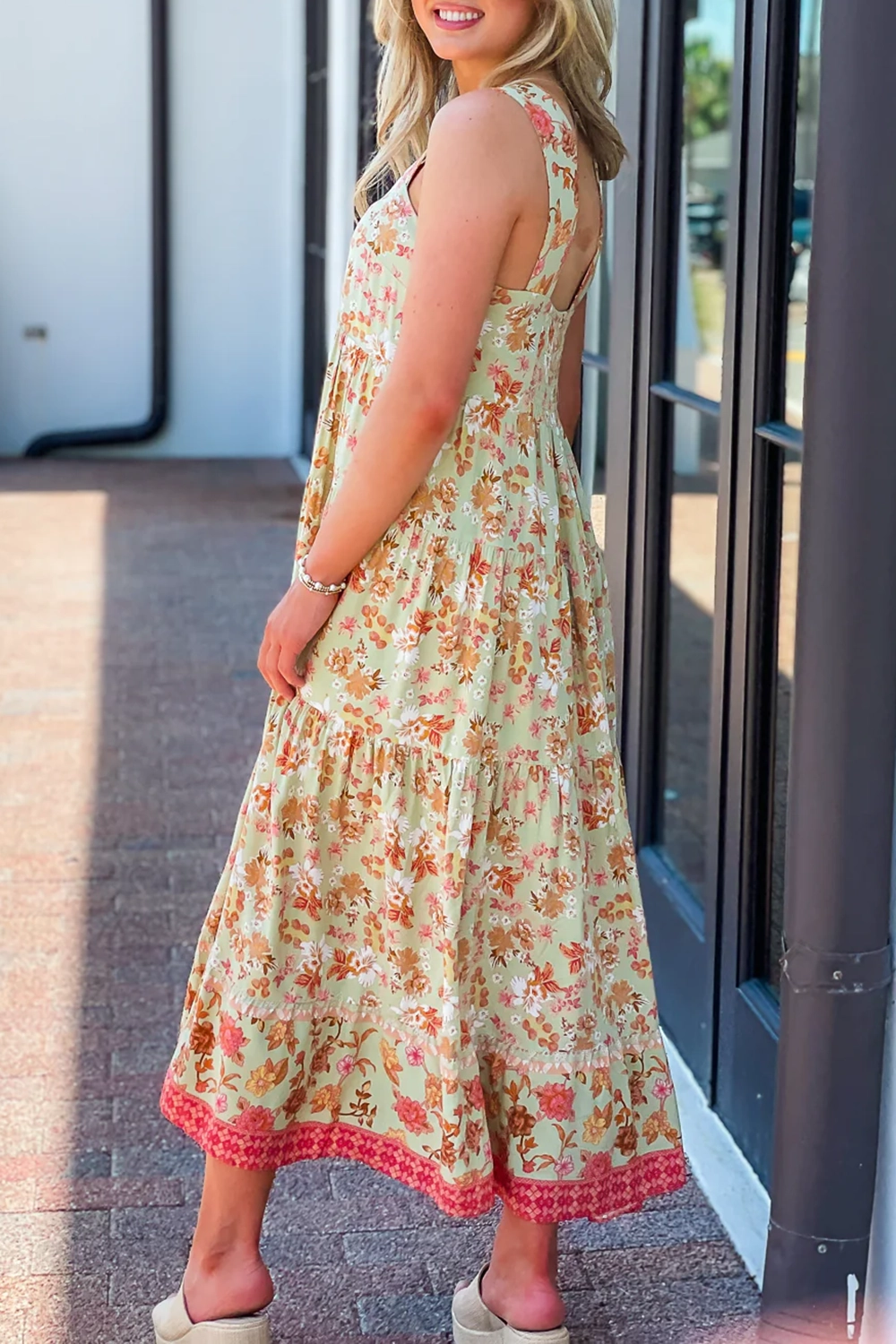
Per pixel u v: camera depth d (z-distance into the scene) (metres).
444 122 1.68
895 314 1.71
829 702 1.81
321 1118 1.93
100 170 9.59
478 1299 2.04
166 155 9.46
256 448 10.09
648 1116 1.97
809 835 1.85
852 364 1.72
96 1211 2.36
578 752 1.87
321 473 1.87
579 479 1.90
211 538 7.57
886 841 1.85
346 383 1.83
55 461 9.68
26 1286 2.18
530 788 1.81
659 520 2.94
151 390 9.80
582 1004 1.86
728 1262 2.27
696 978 2.75
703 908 2.77
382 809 1.81
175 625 5.97
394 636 1.79
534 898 1.83
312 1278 2.21
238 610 6.22
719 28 4.89
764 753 2.48
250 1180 1.96
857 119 1.66
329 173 7.68
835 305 1.71
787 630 2.91
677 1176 2.00
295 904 1.86
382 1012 1.88
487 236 1.66
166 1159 2.51
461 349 1.68
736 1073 2.54
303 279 9.47
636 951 1.94
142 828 3.95
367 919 1.87
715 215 9.18
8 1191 2.40
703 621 4.12
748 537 2.43
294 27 9.38
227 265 9.78
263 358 9.96
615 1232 2.34
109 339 9.84
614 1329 2.12
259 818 1.86
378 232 1.76
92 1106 2.65
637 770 3.05
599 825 1.89
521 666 1.79
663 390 2.80
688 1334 2.11
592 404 3.27
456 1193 1.82
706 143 9.09
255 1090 1.87
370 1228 2.33
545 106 1.72
